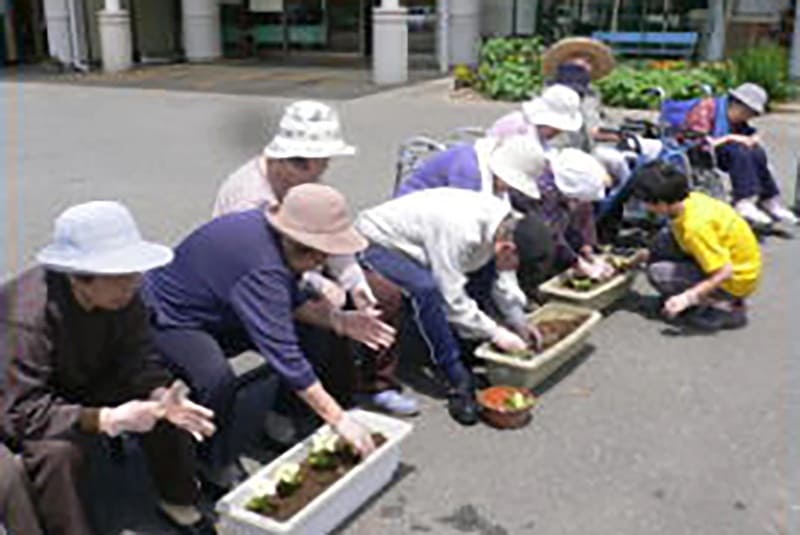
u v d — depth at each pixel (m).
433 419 3.79
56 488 2.50
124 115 12.18
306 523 2.80
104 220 2.46
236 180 3.60
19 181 8.24
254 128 11.02
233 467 3.25
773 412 3.86
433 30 17.72
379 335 3.40
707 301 4.71
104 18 17.42
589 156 5.03
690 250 4.61
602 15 16.30
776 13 15.13
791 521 3.10
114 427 2.53
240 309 2.98
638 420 3.79
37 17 20.17
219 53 19.44
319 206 2.92
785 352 4.48
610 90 11.95
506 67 13.42
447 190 3.85
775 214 6.49
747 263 4.66
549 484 3.32
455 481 3.33
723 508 3.17
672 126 6.45
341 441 3.18
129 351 2.77
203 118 11.81
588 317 4.40
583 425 3.74
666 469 3.42
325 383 3.59
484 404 3.71
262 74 16.72
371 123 11.05
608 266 5.04
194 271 3.13
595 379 4.16
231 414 3.21
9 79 16.77
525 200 4.48
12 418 2.48
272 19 19.67
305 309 3.45
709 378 4.18
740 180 6.31
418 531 3.04
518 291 3.97
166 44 20.27
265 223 3.04
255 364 4.30
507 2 16.77
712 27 15.49
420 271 3.75
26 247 6.13
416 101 12.98
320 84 15.09
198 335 3.15
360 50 19.25
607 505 3.19
